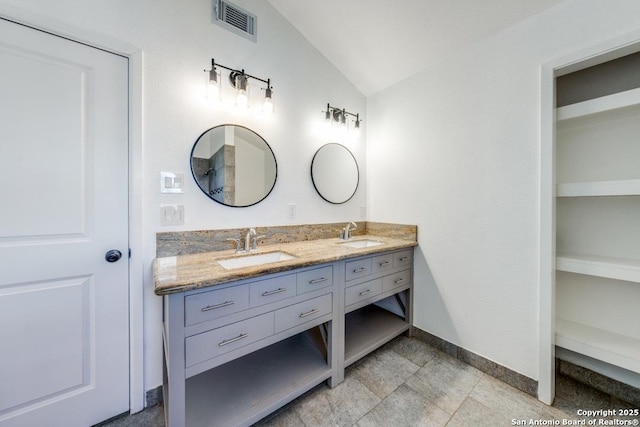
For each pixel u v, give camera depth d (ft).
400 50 6.25
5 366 3.53
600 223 4.68
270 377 4.69
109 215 4.19
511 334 4.98
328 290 4.84
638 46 3.67
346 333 6.27
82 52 3.92
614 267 3.93
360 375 5.28
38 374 3.72
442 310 6.18
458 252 5.85
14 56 3.49
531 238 4.70
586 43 4.02
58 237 3.83
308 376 4.72
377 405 4.48
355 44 6.57
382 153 7.73
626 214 4.42
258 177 5.89
